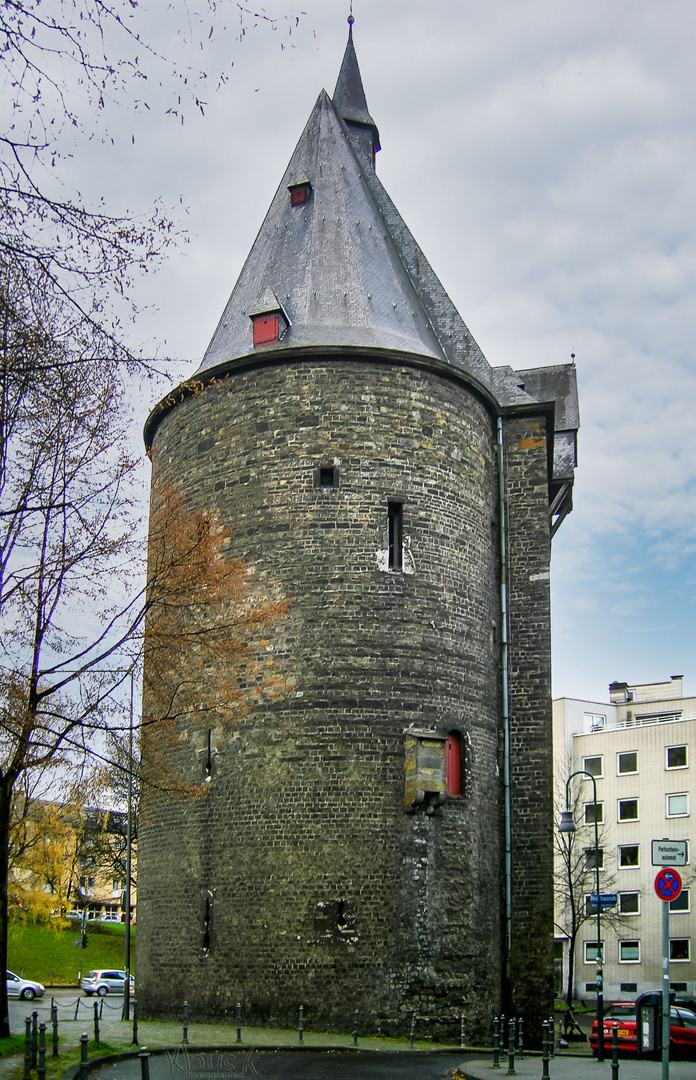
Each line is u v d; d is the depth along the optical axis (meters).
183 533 22.59
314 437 24.55
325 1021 21.75
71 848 41.72
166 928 24.27
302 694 23.38
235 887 23.02
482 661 25.48
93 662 18.45
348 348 24.75
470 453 26.14
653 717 65.25
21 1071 13.99
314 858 22.58
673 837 55.97
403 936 22.41
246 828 23.17
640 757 58.03
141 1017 24.80
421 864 22.94
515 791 26.17
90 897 63.09
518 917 25.45
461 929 23.25
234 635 23.81
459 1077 16.22
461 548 25.34
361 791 22.91
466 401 26.30
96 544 18.77
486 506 26.62
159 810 25.28
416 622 24.14
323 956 22.06
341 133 29.92
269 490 24.55
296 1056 18.30
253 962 22.41
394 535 24.55
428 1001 22.34
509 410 28.06
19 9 10.36
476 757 24.72
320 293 26.61
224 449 25.38
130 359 13.72
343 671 23.45
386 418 24.84
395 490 24.56
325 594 23.81
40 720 19.16
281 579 24.03
